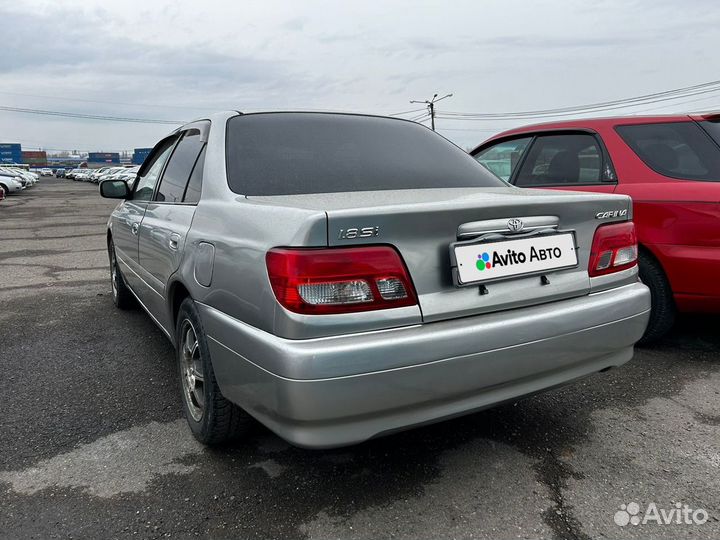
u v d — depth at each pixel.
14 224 14.17
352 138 2.76
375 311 1.79
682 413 2.80
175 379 3.29
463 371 1.87
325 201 2.02
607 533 1.91
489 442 2.54
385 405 1.77
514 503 2.08
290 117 2.81
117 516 2.01
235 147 2.55
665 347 3.74
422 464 2.35
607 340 2.25
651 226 3.38
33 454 2.44
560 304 2.16
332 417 1.72
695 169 3.38
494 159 4.68
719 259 3.15
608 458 2.39
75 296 5.52
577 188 3.82
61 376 3.34
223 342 2.05
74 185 48.00
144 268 3.37
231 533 1.92
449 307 1.91
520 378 2.03
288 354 1.70
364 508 2.05
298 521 1.98
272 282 1.78
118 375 3.36
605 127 3.86
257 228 1.94
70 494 2.15
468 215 1.94
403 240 1.83
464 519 1.99
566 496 2.12
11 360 3.62
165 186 3.24
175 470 2.31
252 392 1.90
